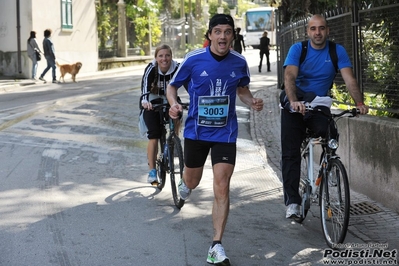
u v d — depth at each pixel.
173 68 7.35
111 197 7.34
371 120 7.15
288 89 5.81
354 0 8.02
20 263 5.14
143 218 6.53
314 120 5.89
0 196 7.27
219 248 5.12
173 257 5.38
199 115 5.43
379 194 7.00
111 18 31.64
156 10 36.69
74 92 19.11
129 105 15.51
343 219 5.34
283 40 16.80
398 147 6.52
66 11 26.44
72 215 6.56
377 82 7.59
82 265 5.12
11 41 24.66
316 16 5.95
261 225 6.41
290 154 6.25
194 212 6.81
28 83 22.38
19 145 10.37
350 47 8.37
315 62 6.02
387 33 7.25
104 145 10.50
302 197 6.29
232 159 5.39
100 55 30.41
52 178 8.18
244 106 15.80
